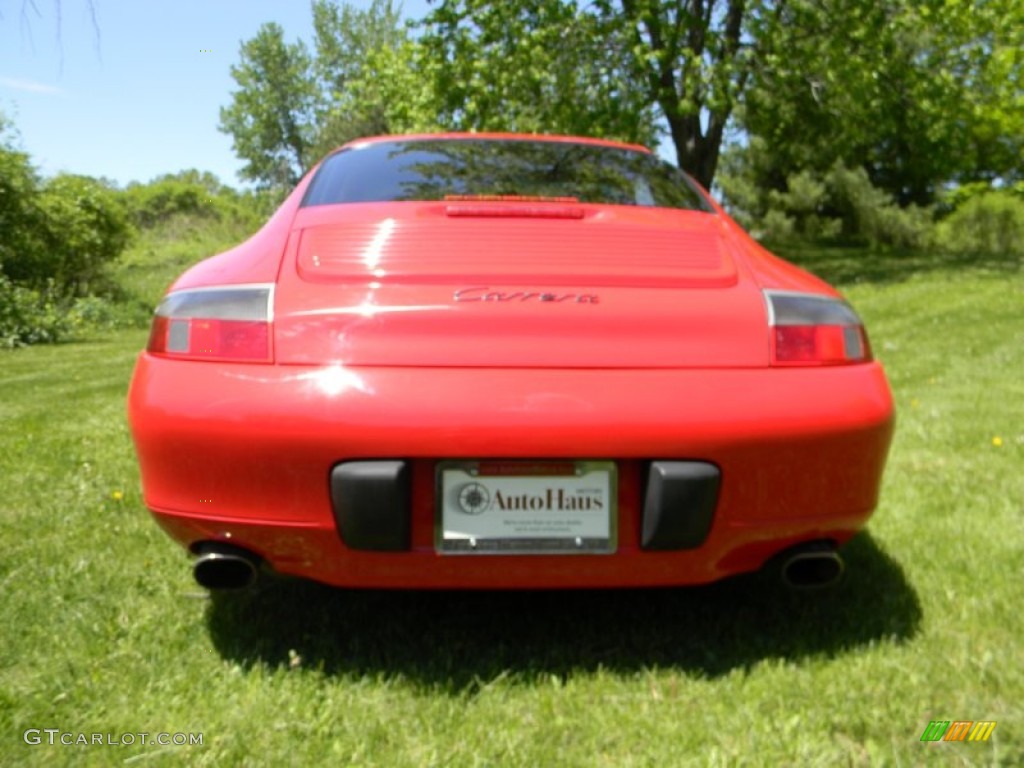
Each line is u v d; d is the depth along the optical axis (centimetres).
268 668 207
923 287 1426
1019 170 2775
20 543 292
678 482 185
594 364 188
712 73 1515
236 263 212
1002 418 458
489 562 190
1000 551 270
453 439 181
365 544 185
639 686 197
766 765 164
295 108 4906
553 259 205
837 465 194
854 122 1852
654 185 266
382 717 185
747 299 202
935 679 193
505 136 293
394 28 4353
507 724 182
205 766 166
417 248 206
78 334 1617
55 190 1900
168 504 193
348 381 183
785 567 200
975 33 1688
